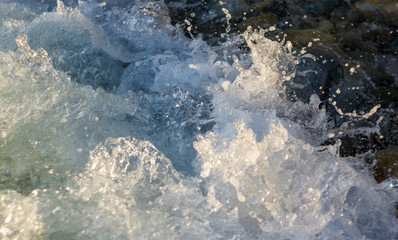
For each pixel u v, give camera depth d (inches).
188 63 102.1
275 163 74.4
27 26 103.7
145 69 101.4
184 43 108.3
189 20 114.3
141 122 87.7
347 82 98.3
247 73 93.4
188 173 76.9
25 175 73.9
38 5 113.2
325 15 116.3
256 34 100.6
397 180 77.0
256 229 68.3
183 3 119.0
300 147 76.9
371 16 116.2
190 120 88.7
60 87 89.0
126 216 67.6
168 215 68.4
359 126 89.7
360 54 105.5
